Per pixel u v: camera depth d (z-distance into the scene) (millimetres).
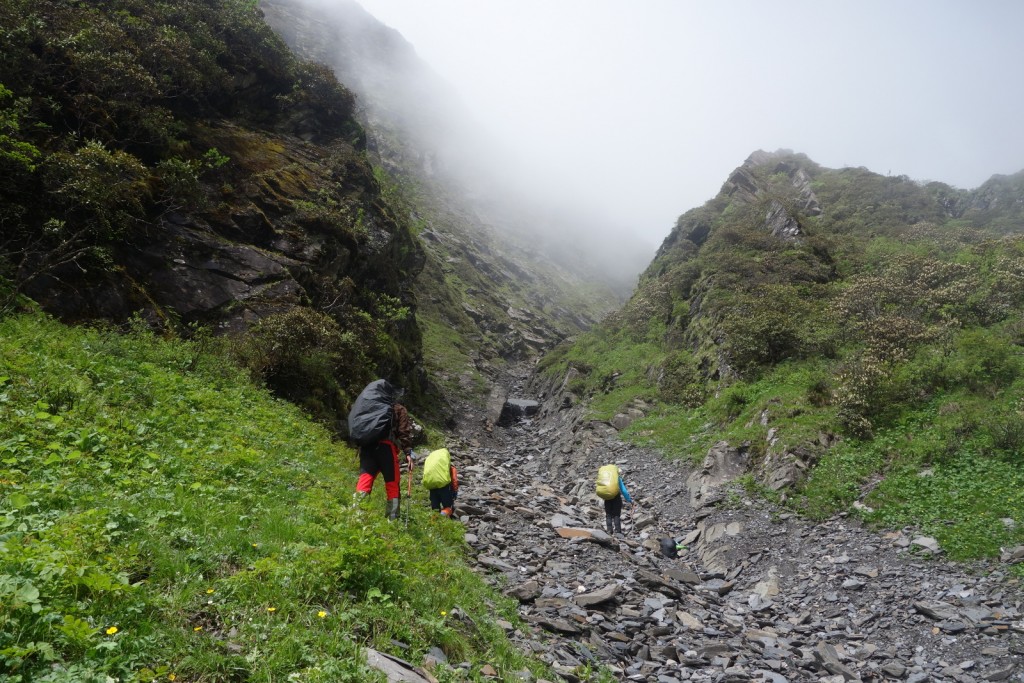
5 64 13086
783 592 10953
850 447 15273
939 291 21609
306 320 15570
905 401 16172
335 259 20203
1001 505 11164
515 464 24828
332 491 8422
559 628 7367
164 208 15547
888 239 35562
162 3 20656
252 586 4266
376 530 6461
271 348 14539
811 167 58094
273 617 3977
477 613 6082
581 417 26984
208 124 20141
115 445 6625
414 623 4844
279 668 3471
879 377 16906
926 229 36188
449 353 43906
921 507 12047
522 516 13305
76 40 14945
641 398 27078
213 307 14930
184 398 9797
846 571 10992
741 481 15781
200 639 3449
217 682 3221
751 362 22656
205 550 4594
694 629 8766
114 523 4324
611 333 39438
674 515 15695
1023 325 17672
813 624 9578
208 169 18172
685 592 10531
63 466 5617
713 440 19562
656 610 9078
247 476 7312
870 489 13438
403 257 28438
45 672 2742
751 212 43562
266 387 13852
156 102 17672
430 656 4531
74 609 3188
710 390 23875
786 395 19250
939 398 15734
